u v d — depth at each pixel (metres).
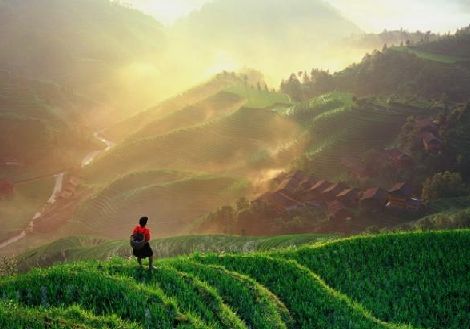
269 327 22.81
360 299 30.09
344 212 166.88
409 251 35.38
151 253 22.58
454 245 36.09
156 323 18.38
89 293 19.86
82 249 142.25
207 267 27.78
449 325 28.41
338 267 33.66
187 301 21.84
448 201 172.38
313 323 25.30
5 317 15.79
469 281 32.44
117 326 17.27
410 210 166.00
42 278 20.66
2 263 76.44
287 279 29.52
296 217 163.75
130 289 20.36
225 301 24.38
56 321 16.47
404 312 28.77
